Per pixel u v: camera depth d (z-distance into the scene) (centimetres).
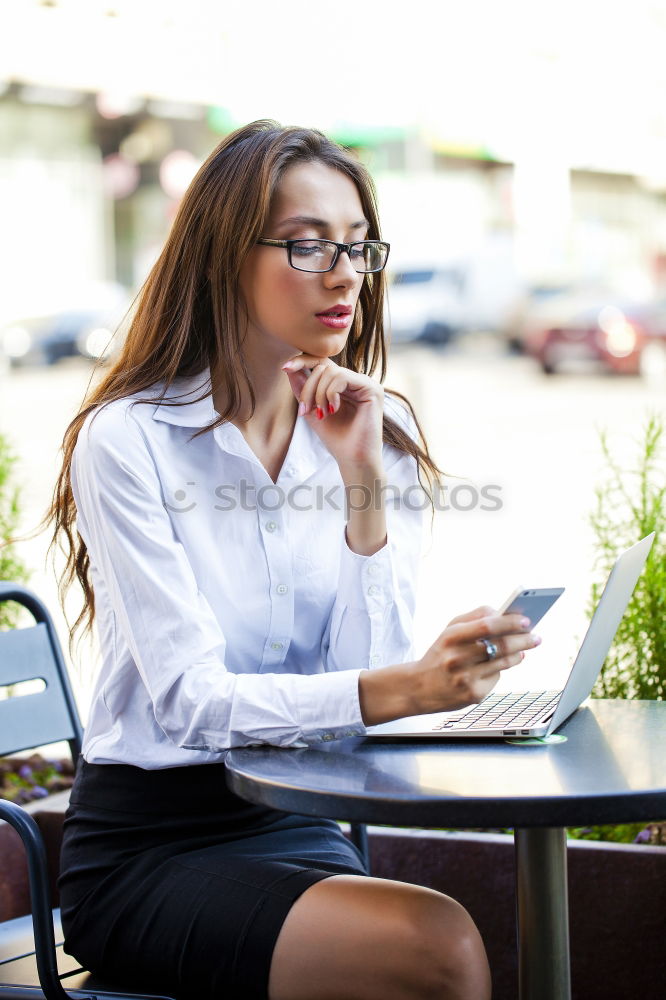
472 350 2792
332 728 225
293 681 229
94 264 3288
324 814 191
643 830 357
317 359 264
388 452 297
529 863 225
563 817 182
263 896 224
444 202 3606
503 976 330
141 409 259
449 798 184
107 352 291
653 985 312
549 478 1290
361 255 264
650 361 2553
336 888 221
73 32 2462
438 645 216
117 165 3234
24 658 290
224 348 263
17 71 2452
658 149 3647
